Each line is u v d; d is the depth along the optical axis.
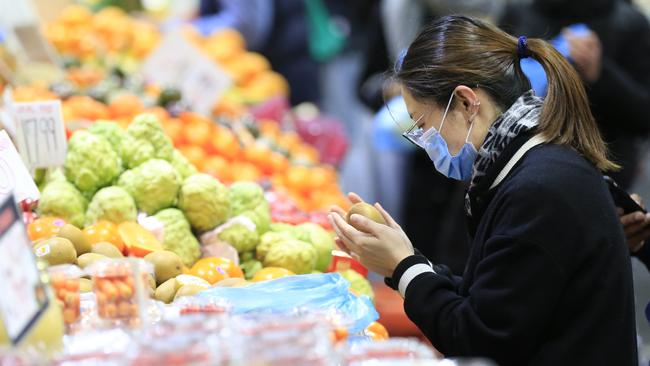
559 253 2.81
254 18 8.63
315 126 7.40
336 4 10.24
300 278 3.14
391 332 4.20
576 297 2.86
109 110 5.36
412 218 7.05
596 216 2.87
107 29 7.57
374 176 7.75
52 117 3.83
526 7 6.06
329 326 2.48
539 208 2.83
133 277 2.63
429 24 3.16
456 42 3.05
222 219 3.78
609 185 3.65
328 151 7.37
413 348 2.21
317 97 9.26
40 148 3.84
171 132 5.14
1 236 2.29
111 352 2.23
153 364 2.00
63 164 3.82
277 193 4.80
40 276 2.45
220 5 9.08
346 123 10.59
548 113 2.99
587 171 2.93
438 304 2.97
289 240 3.83
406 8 6.95
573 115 3.02
